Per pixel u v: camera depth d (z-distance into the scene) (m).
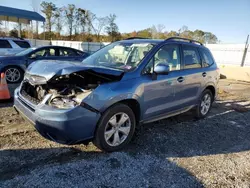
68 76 3.23
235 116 5.71
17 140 3.64
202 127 4.77
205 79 5.04
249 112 6.18
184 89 4.45
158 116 4.06
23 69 8.44
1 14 15.30
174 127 4.65
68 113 2.84
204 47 5.34
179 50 4.45
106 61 4.05
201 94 5.07
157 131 4.36
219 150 3.78
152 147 3.68
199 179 2.92
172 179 2.88
